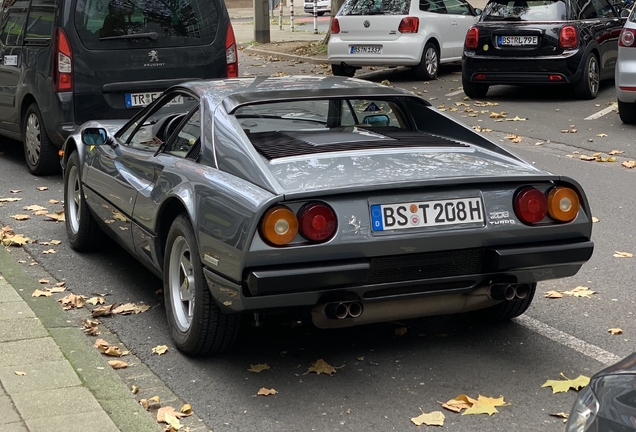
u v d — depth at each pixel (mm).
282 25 33531
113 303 5984
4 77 10523
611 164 10312
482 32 14484
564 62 14000
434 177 4477
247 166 4590
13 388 4352
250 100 5195
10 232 7633
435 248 4438
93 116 9320
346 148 4891
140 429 4062
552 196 4629
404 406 4406
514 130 12359
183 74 9648
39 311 5609
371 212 4348
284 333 5387
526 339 5273
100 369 4727
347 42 17281
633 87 12008
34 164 9992
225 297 4449
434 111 5566
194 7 9688
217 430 4188
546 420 4246
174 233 4988
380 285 4434
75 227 7172
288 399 4496
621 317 5641
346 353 5082
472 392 4555
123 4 9344
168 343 5266
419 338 5305
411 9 16906
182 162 5156
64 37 9148
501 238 4559
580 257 4699
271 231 4195
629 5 16000
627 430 2463
